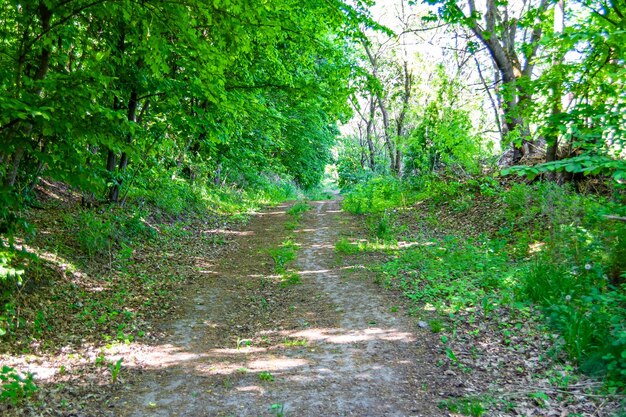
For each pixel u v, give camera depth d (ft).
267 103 58.65
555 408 12.89
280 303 24.67
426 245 33.76
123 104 32.45
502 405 13.28
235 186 67.21
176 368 16.83
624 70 17.94
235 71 41.47
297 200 77.36
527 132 41.37
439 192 48.32
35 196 31.81
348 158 111.86
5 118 13.96
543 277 21.07
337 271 29.81
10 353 16.57
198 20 22.41
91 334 19.35
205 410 13.62
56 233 27.58
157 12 19.65
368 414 13.15
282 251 35.22
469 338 18.21
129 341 19.07
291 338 19.74
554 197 29.55
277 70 45.09
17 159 17.57
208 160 57.31
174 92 31.17
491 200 40.42
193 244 36.55
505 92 22.74
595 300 18.60
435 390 14.43
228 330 21.11
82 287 23.52
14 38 23.20
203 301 24.85
